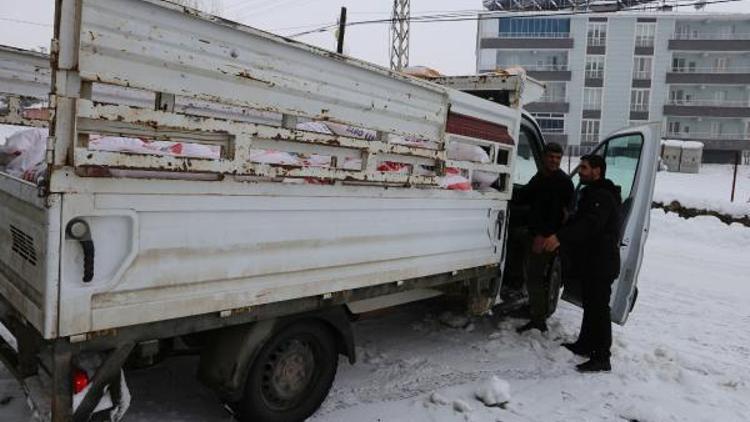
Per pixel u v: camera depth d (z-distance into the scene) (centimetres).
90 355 242
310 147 297
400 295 417
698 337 586
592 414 391
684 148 3572
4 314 280
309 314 328
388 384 415
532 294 533
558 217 516
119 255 236
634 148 544
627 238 520
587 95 4578
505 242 492
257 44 265
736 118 4500
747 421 394
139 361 277
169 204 248
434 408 382
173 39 236
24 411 326
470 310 479
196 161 249
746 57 4441
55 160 213
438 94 379
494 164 455
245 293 284
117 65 222
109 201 229
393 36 2512
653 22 4450
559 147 521
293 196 296
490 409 388
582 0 4084
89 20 212
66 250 222
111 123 225
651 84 4519
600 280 469
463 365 460
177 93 241
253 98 268
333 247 324
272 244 292
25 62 420
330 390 386
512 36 4559
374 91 328
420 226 386
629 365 483
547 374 456
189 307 262
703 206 1429
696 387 448
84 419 239
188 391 376
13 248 262
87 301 229
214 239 267
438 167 390
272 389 324
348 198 327
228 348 302
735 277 914
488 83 500
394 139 357
